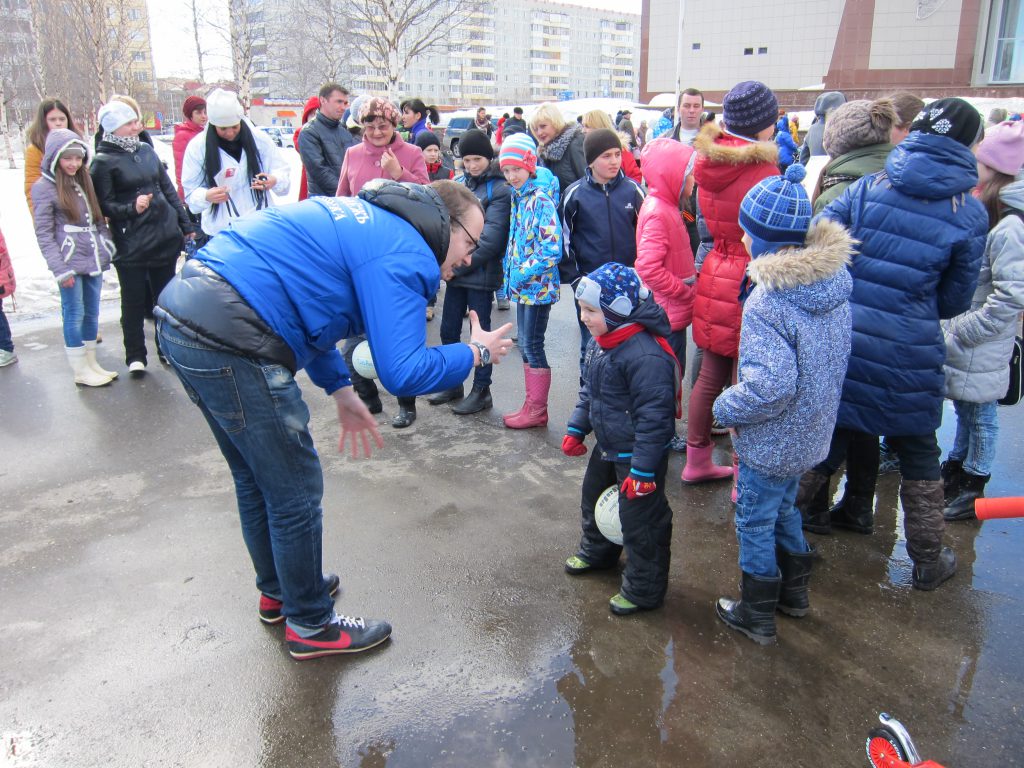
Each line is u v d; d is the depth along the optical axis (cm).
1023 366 338
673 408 266
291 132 3812
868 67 3316
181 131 733
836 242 231
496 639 274
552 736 229
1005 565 317
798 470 250
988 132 321
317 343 232
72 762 222
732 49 3903
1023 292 300
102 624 285
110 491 390
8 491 391
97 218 524
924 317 275
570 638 274
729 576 311
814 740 226
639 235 383
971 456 355
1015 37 2848
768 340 234
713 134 332
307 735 231
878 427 287
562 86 13600
